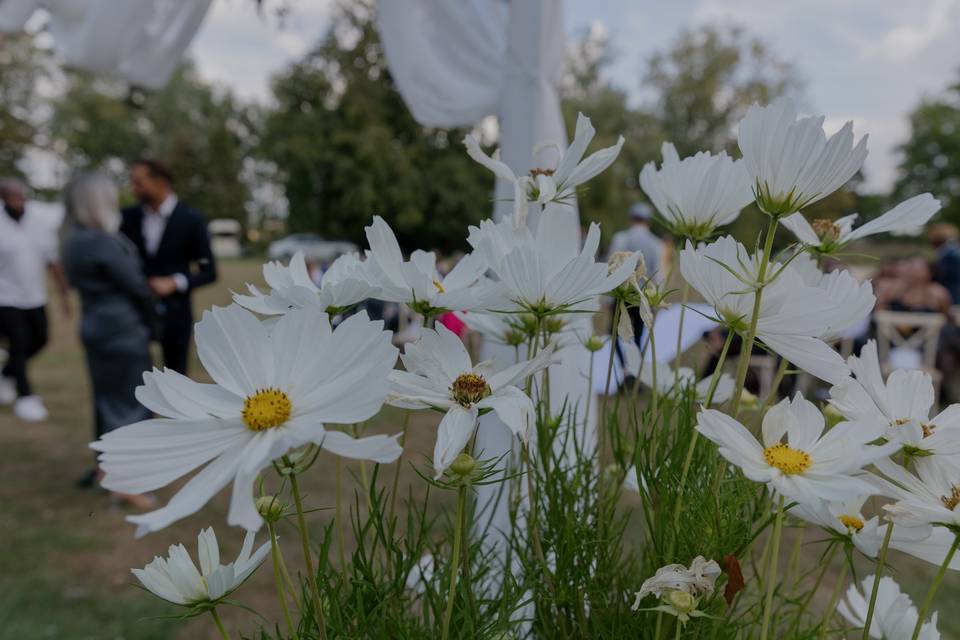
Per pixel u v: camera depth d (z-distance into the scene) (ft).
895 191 93.66
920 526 1.19
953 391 12.92
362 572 1.45
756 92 67.72
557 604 1.64
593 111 60.13
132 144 107.34
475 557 1.68
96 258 7.57
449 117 5.84
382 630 1.42
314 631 1.39
